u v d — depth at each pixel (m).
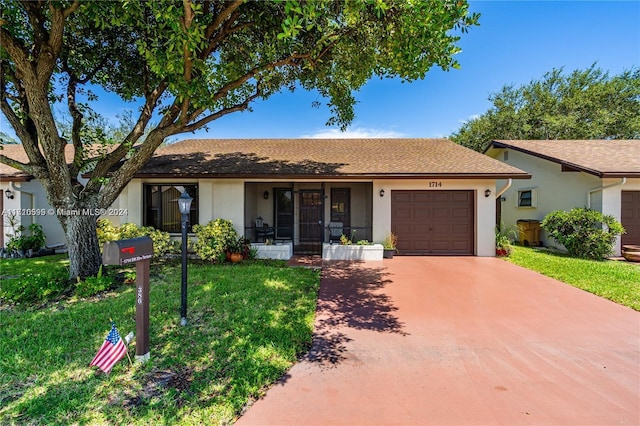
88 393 2.73
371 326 4.45
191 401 2.65
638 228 9.97
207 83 6.28
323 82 7.95
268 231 11.99
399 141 13.70
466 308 5.21
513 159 14.14
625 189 9.80
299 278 7.03
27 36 5.93
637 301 5.40
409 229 10.47
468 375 3.16
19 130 5.97
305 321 4.50
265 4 5.73
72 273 6.18
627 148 12.02
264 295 5.66
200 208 10.06
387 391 2.89
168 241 9.27
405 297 5.83
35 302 5.17
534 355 3.58
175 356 3.39
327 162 10.77
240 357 3.40
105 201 6.56
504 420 2.50
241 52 7.18
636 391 2.88
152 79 7.62
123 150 6.81
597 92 21.44
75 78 7.17
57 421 2.39
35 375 3.01
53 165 5.91
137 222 9.94
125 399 2.66
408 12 4.81
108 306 4.92
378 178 9.65
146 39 6.07
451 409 2.63
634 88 20.80
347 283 6.84
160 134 6.39
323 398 2.78
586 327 4.38
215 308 4.91
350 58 6.71
